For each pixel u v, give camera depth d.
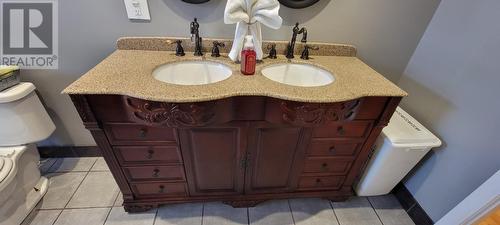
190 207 1.44
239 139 1.12
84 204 1.41
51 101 1.46
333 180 1.40
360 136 1.20
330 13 1.31
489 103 1.04
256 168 1.26
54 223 1.31
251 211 1.45
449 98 1.23
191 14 1.26
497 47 1.02
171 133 1.07
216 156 1.18
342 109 1.01
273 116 1.03
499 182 0.94
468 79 1.14
